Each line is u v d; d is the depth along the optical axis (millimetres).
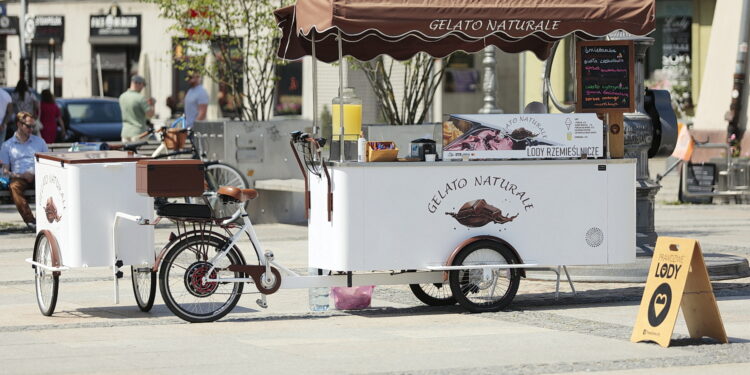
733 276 19312
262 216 29078
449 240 16156
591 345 13820
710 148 35969
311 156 16312
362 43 18656
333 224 15953
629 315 16016
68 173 16062
